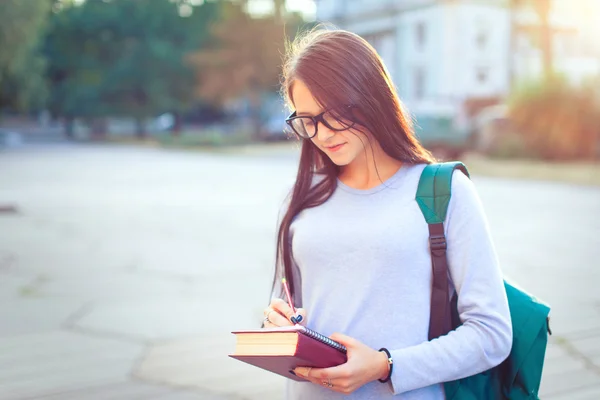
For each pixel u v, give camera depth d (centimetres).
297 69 132
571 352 351
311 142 150
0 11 2005
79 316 435
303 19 3500
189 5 4181
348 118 129
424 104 2620
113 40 4216
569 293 480
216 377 326
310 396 139
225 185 1346
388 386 132
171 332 399
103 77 4159
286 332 118
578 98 1758
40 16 2152
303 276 146
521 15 2780
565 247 657
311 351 117
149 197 1148
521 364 135
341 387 120
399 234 133
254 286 518
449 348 125
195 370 336
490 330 126
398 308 133
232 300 475
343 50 131
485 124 1902
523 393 136
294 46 146
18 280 541
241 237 748
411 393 131
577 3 2952
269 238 741
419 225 134
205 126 5272
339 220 141
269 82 3509
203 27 3912
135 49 3969
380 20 3008
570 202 1014
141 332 399
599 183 1273
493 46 2752
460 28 2678
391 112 135
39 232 794
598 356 345
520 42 2806
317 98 129
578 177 1381
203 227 823
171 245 701
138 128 4322
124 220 886
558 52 2958
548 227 780
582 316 419
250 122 4338
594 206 966
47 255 649
